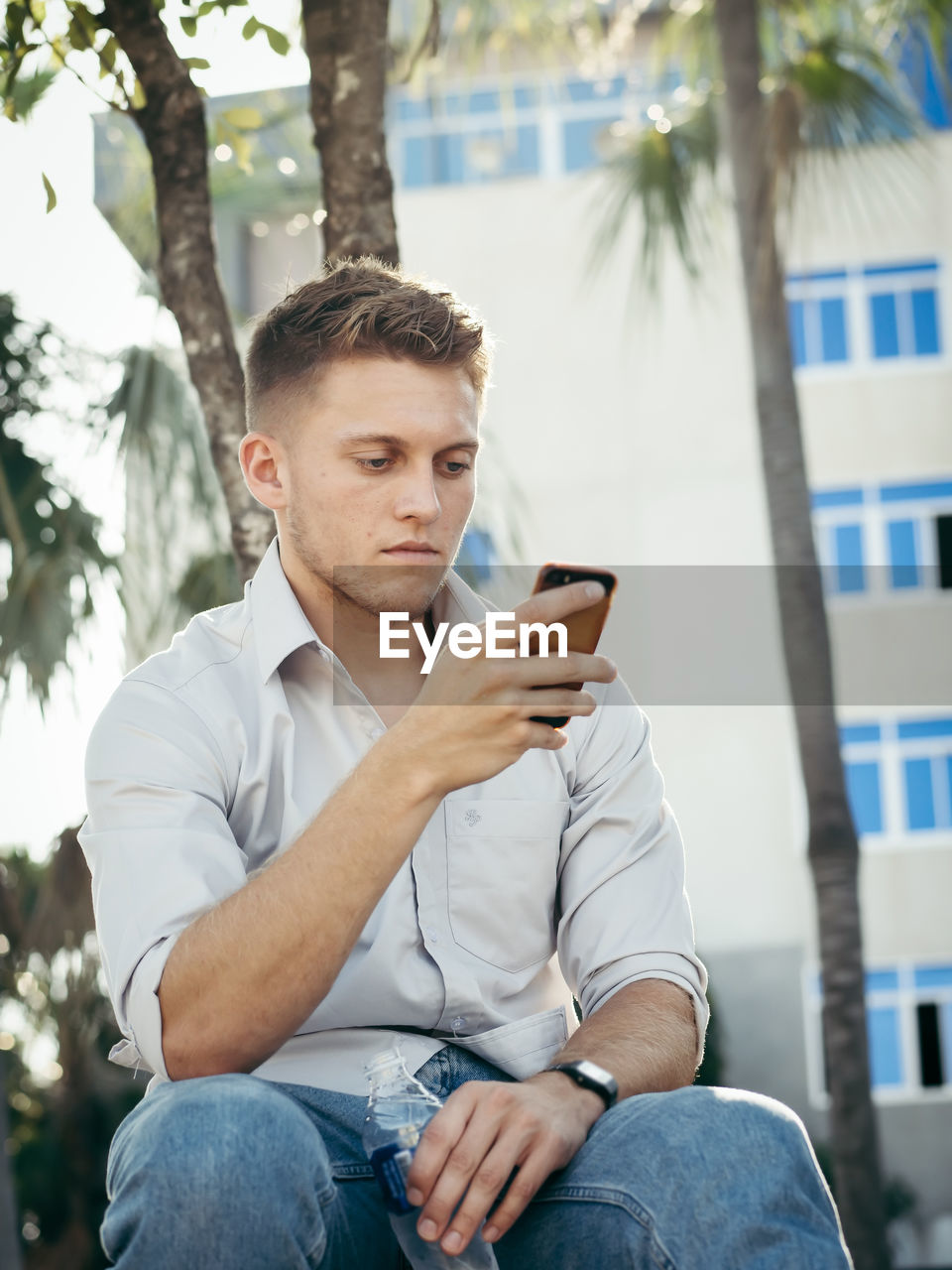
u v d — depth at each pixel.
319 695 1.45
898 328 11.80
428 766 1.13
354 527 1.40
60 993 6.21
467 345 1.42
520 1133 1.11
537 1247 1.14
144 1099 1.21
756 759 11.04
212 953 1.14
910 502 11.73
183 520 4.42
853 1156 6.05
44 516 4.43
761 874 11.01
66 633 4.35
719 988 11.00
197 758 1.37
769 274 5.79
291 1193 1.05
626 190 6.38
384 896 1.37
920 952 11.26
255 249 7.68
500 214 11.73
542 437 11.43
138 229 3.69
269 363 1.46
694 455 11.28
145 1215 1.03
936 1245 10.42
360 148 2.23
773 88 5.90
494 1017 1.39
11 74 2.13
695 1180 1.08
